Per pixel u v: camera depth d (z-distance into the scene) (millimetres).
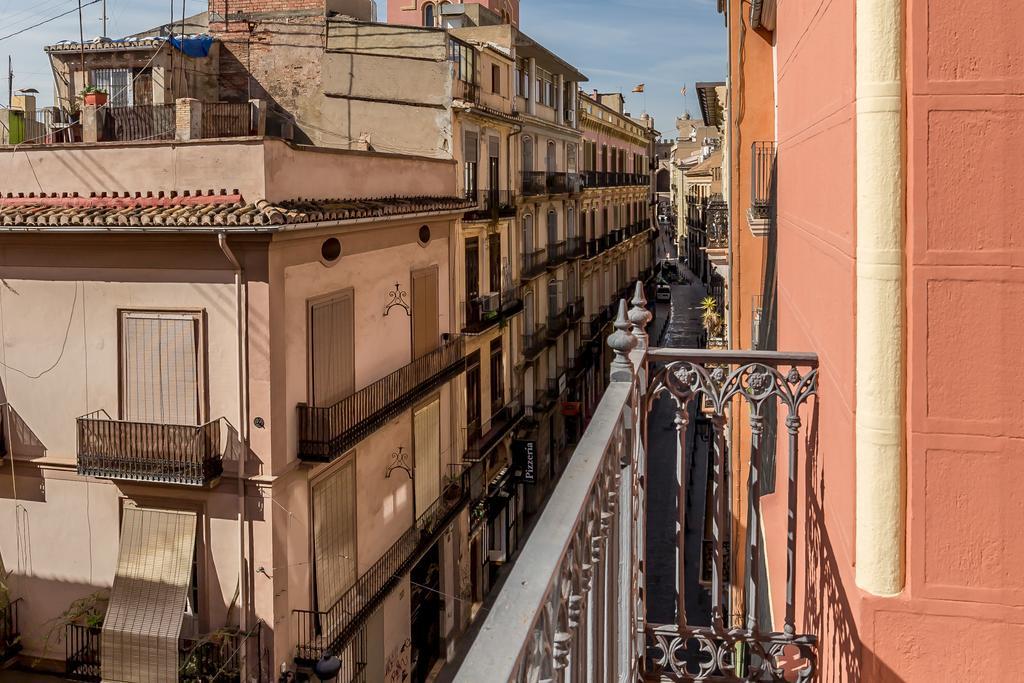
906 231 2879
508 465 28766
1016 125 2783
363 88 22375
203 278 12734
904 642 2955
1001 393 2840
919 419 2893
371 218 15156
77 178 13664
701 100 34281
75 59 20578
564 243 35844
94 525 13562
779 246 6883
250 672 12953
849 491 3141
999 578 2879
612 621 2678
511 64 27891
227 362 12789
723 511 4223
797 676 4141
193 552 13055
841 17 3291
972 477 2877
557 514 1829
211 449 12703
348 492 15477
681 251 97500
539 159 32969
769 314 8734
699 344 47375
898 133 2848
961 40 2789
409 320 18344
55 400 13570
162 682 12820
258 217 12086
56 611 13727
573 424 38781
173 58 20750
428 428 19672
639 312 3967
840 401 3365
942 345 2863
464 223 23062
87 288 13227
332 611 14648
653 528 25125
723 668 4230
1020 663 2869
